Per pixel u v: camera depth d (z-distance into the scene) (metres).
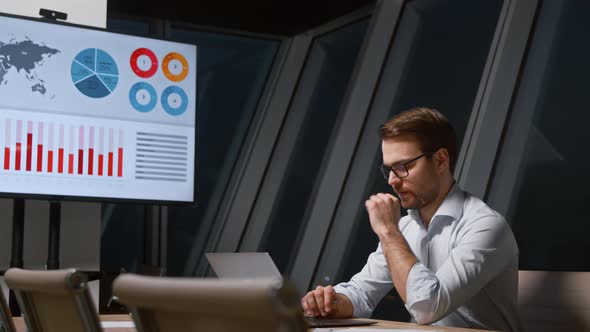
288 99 5.82
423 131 2.39
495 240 2.29
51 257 2.95
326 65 5.64
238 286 0.70
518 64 3.61
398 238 2.27
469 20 4.29
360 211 4.79
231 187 6.06
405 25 4.76
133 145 3.16
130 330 1.83
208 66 6.09
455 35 4.38
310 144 5.51
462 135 4.23
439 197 2.44
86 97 3.08
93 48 3.11
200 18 5.71
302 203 5.43
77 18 3.26
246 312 0.69
